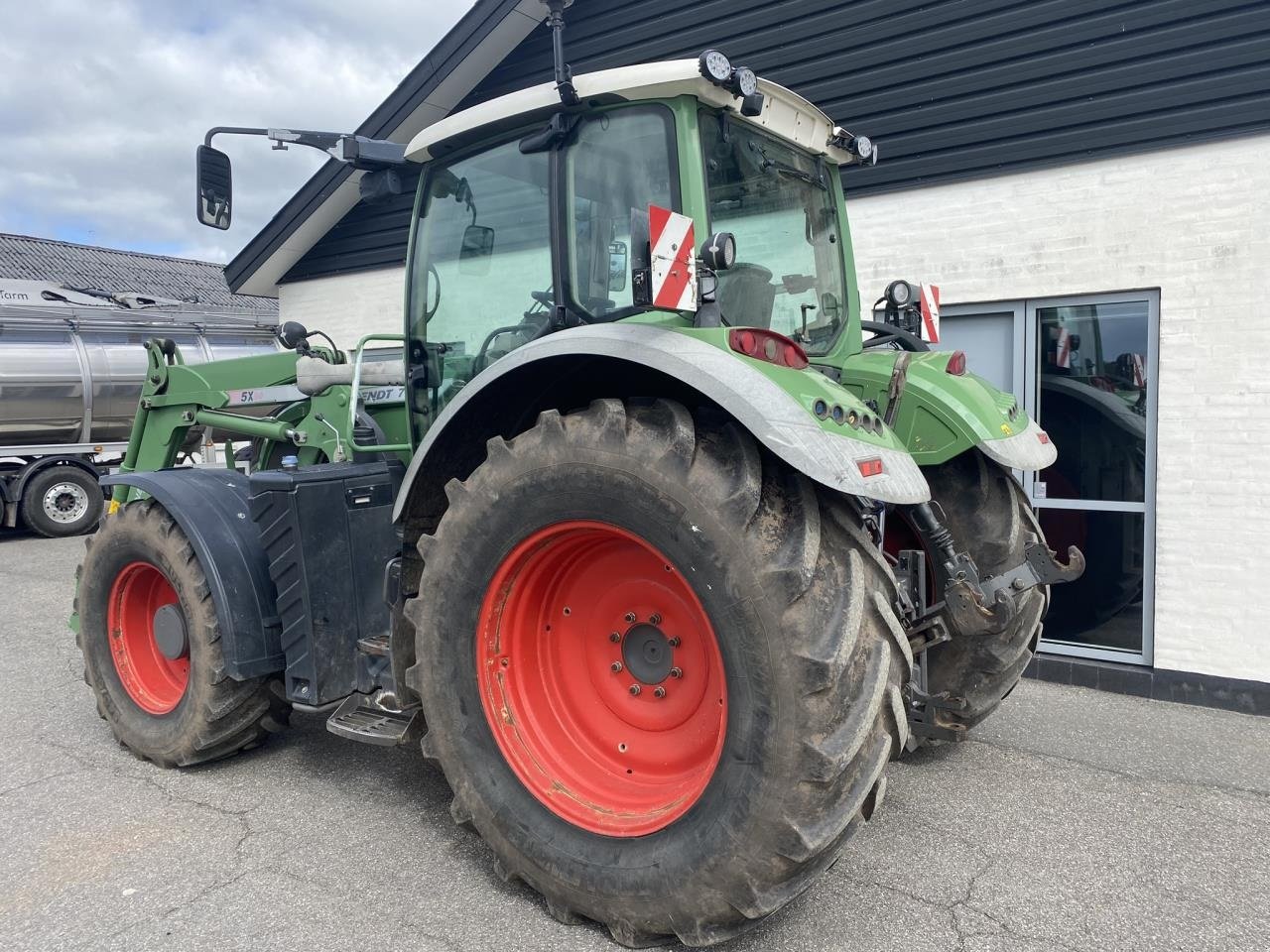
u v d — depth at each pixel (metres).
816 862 2.12
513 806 2.47
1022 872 2.69
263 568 3.38
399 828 2.98
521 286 2.92
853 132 5.35
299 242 8.02
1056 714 4.25
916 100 5.13
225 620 3.25
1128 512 4.72
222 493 3.55
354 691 3.13
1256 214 4.26
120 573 3.72
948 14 5.01
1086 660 4.78
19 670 4.99
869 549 2.23
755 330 2.27
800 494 2.19
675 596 2.44
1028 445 3.32
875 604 2.13
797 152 3.19
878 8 5.22
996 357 5.10
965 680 3.42
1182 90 4.41
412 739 2.89
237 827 2.99
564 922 2.39
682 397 2.48
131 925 2.39
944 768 3.54
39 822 3.04
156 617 3.57
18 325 10.67
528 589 2.58
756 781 2.05
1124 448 4.74
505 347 2.98
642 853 2.24
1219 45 4.32
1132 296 4.64
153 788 3.33
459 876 2.65
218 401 4.10
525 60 6.74
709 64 2.40
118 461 11.48
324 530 3.07
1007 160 4.88
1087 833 2.95
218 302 22.16
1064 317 4.88
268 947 2.29
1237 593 4.37
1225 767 3.56
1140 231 4.55
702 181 2.54
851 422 2.24
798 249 3.16
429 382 3.21
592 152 2.68
